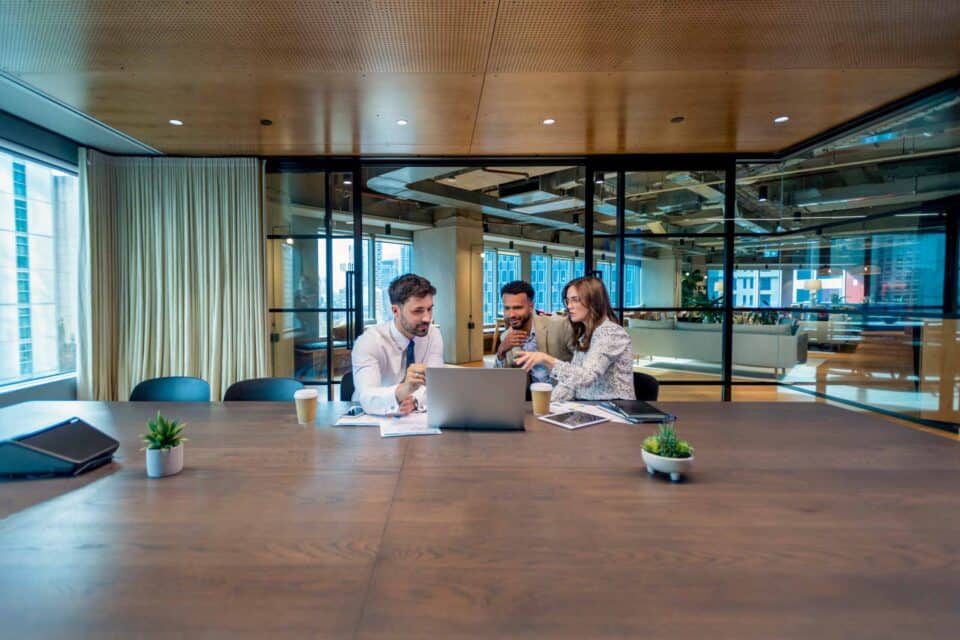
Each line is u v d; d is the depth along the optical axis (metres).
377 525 1.00
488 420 1.69
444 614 0.72
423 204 7.93
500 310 10.09
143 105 3.23
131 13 2.20
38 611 0.73
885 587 0.78
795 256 4.87
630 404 2.03
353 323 4.58
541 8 2.19
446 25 2.32
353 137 3.87
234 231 4.34
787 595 0.76
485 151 4.27
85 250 4.01
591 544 0.92
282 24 2.30
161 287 4.29
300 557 0.88
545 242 10.27
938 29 2.34
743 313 4.81
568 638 0.67
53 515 1.05
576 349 2.46
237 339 4.37
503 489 1.19
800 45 2.50
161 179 4.29
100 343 4.11
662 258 4.60
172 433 1.31
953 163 3.54
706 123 3.59
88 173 4.00
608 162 4.47
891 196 4.21
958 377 3.53
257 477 1.28
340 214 4.55
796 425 1.77
